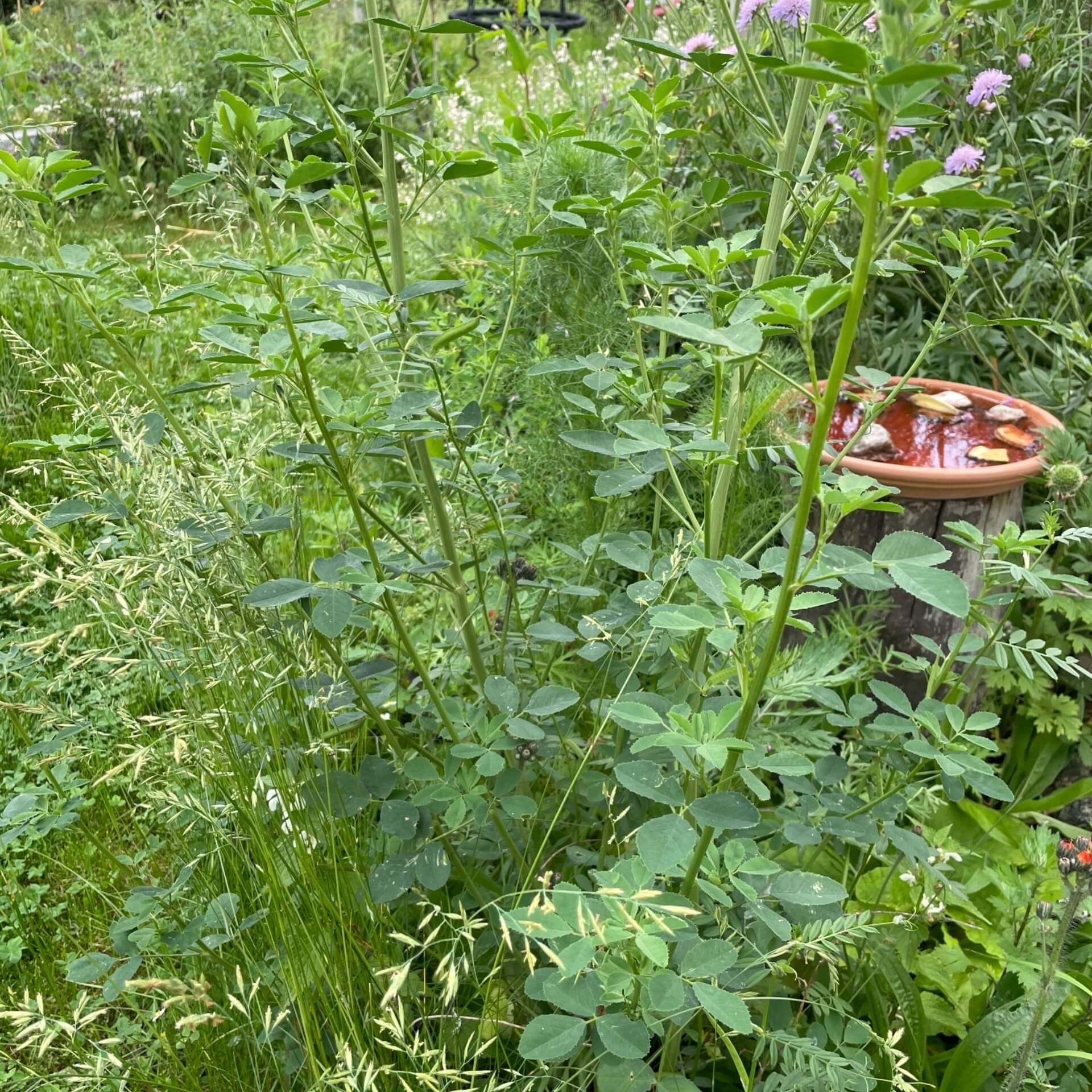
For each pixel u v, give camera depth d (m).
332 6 6.83
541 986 1.13
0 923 1.86
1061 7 3.30
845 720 1.48
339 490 2.02
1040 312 3.10
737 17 2.05
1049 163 3.10
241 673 1.48
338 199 1.77
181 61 6.15
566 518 2.53
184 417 2.06
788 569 0.96
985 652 1.69
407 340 1.50
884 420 2.68
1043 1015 1.39
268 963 1.53
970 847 2.06
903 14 0.73
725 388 1.84
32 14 6.95
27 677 2.09
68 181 1.37
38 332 3.26
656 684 1.90
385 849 1.66
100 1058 1.25
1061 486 2.11
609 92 3.95
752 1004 1.51
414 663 1.55
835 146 2.85
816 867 1.88
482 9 5.78
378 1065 1.34
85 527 2.29
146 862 1.89
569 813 1.88
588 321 2.51
